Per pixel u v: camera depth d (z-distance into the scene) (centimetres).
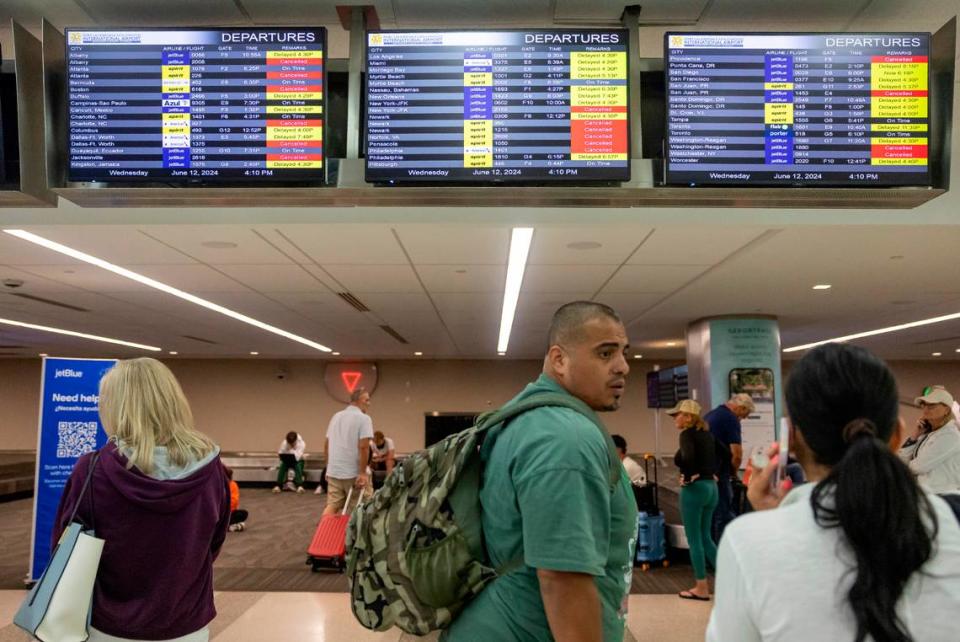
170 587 203
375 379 1988
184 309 962
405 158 275
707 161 277
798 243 548
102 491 199
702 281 729
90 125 275
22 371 1984
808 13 297
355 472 709
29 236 530
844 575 102
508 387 1989
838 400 113
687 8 293
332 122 296
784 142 278
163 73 276
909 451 461
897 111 277
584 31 276
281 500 1392
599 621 139
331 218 485
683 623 508
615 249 579
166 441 212
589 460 144
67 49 275
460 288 784
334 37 323
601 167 274
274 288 788
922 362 1952
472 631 151
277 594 590
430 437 1962
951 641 98
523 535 145
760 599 105
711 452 579
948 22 275
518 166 274
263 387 2005
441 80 275
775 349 986
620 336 168
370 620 162
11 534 911
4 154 287
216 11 298
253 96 276
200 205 296
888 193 279
